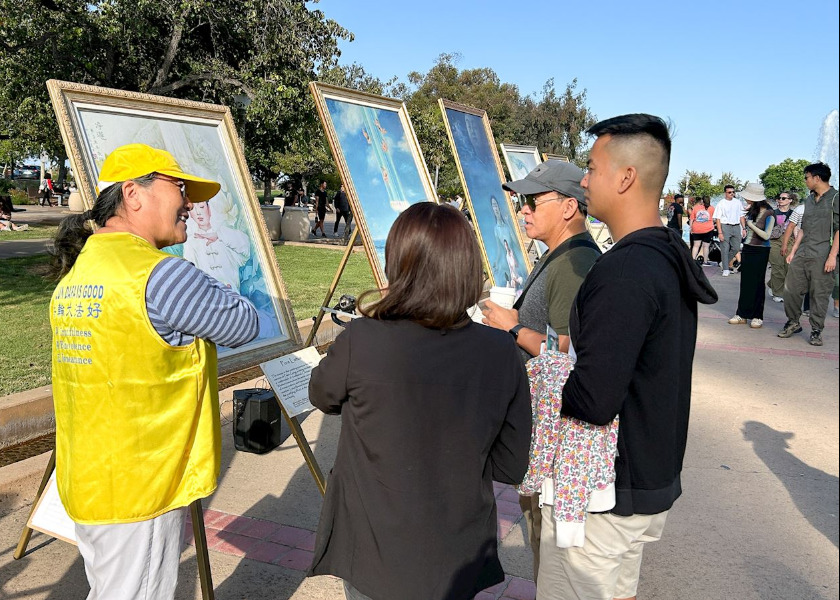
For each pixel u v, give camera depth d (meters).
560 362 1.89
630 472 1.76
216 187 2.18
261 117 14.28
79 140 2.81
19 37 12.20
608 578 1.84
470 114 6.78
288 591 2.86
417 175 5.41
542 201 2.66
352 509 1.60
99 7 12.79
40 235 15.52
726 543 3.33
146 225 1.98
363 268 12.97
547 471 1.84
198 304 1.80
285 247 16.56
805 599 2.85
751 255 8.84
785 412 5.39
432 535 1.54
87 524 1.85
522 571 3.07
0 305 7.86
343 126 4.59
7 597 2.72
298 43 14.26
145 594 1.90
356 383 1.55
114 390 1.78
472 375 1.57
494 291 3.32
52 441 4.48
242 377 5.96
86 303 1.78
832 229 7.61
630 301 1.60
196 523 2.41
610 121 1.84
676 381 1.73
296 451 4.50
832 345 7.91
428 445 1.55
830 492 3.93
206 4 13.20
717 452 4.54
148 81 15.49
